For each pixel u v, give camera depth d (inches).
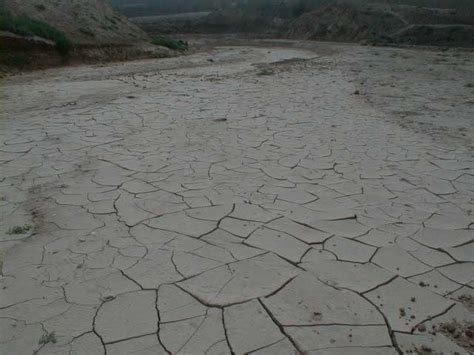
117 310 102.8
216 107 326.0
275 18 1717.5
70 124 274.2
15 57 559.8
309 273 117.6
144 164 200.7
